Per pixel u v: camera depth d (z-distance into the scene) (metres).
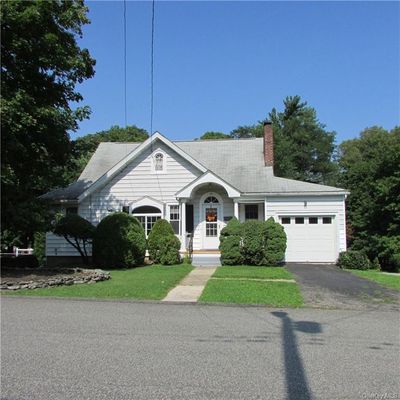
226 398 5.26
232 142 29.84
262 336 8.48
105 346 7.60
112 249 20.72
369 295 13.78
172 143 24.61
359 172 28.53
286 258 23.91
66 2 17.11
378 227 24.77
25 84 17.06
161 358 6.90
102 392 5.40
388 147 25.27
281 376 6.09
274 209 24.03
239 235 22.00
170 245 22.47
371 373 6.27
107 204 25.00
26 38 16.25
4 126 15.18
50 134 17.52
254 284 15.36
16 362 6.62
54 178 18.36
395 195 23.45
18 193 16.92
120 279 16.53
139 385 5.66
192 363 6.65
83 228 21.28
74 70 17.67
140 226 21.95
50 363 6.58
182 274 18.02
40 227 17.42
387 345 7.88
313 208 23.83
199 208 24.97
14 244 33.41
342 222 23.66
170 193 24.75
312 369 6.43
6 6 15.18
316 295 13.64
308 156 60.72
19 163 17.58
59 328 9.01
